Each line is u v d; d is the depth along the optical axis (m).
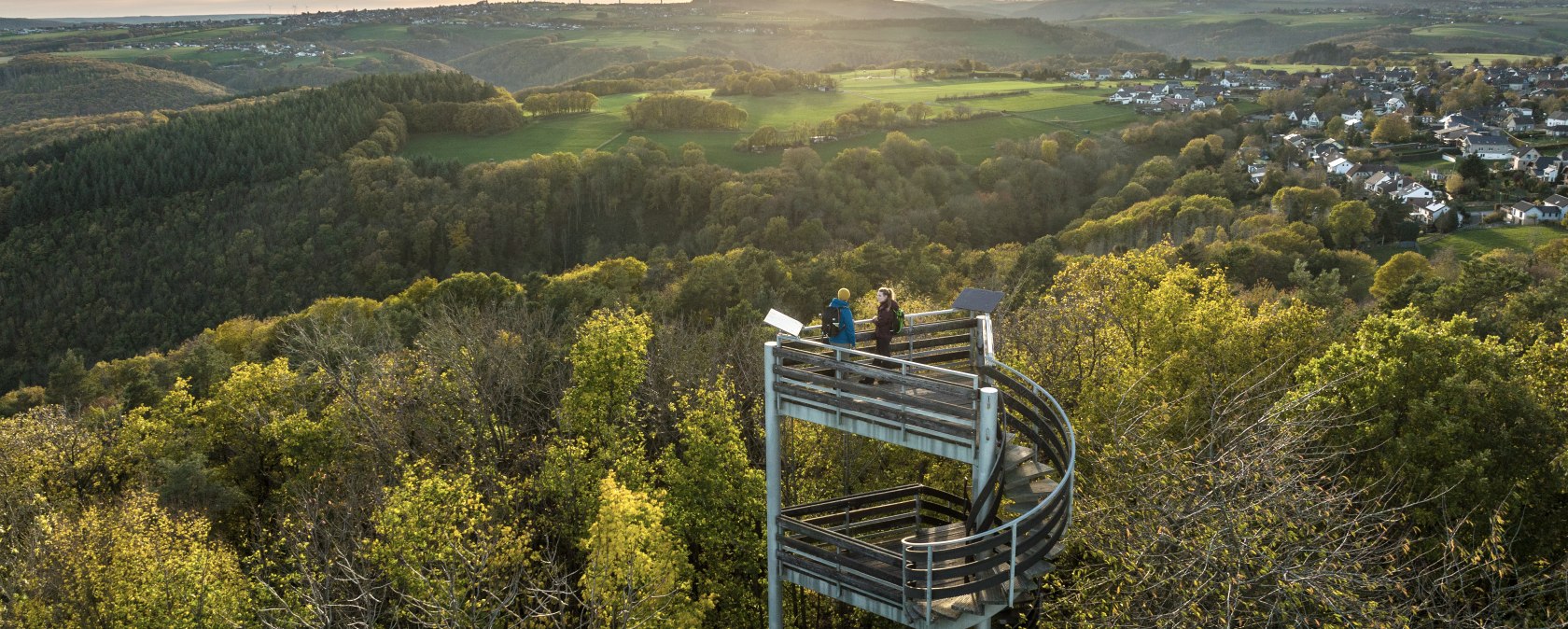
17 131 178.25
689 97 182.50
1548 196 119.31
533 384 36.44
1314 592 14.50
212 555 22.94
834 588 15.54
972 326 16.59
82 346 108.62
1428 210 115.19
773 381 15.87
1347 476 21.28
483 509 22.75
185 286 116.06
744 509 23.33
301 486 31.23
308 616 19.12
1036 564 14.40
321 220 124.25
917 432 14.35
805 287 74.31
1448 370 22.55
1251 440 17.39
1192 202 112.38
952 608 14.42
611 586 18.41
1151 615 14.36
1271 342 29.45
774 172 136.88
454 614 16.89
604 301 62.28
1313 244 89.88
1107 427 22.34
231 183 129.75
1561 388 24.38
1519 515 20.38
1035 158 148.88
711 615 23.84
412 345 55.72
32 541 24.81
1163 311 29.20
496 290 66.31
